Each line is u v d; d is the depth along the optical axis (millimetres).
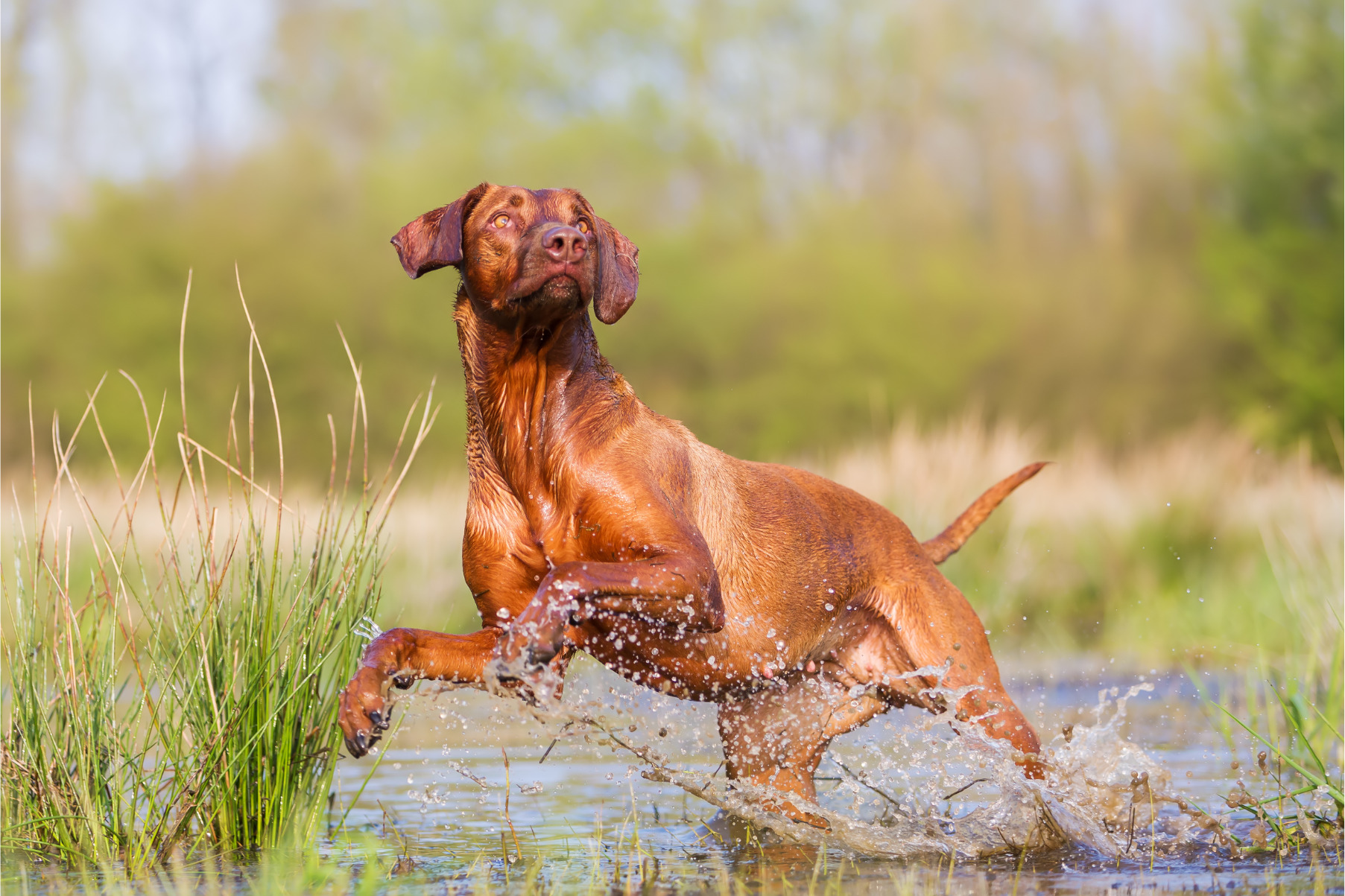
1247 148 38375
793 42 42656
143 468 4973
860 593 5602
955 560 12828
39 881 4340
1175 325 38125
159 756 5070
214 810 4852
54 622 4906
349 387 34750
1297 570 8820
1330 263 36938
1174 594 12711
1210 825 4891
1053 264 40625
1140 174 40906
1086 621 12602
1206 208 40156
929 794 6047
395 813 5602
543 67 41469
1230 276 37438
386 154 39094
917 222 41438
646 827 5344
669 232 39969
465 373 5027
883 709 5957
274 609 5004
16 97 39000
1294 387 35531
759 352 38625
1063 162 42188
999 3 43125
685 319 38125
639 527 4664
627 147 40031
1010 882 4285
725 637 5090
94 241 35062
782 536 5281
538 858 4719
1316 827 4969
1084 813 4973
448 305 36312
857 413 37156
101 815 4832
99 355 34219
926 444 14461
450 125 40344
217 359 34406
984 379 38188
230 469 4977
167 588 5020
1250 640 10516
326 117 41938
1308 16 37562
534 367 4812
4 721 5223
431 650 4664
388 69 42188
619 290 4992
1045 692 9266
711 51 41969
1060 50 42688
